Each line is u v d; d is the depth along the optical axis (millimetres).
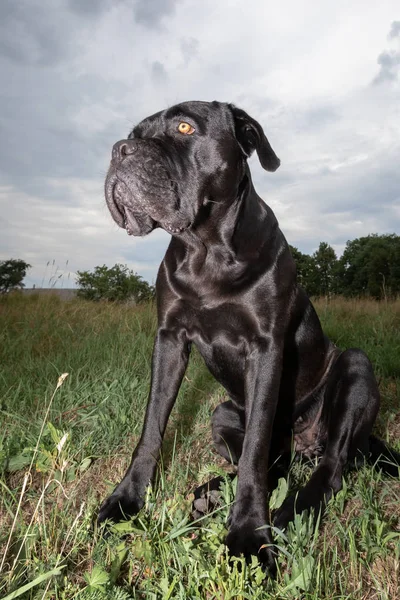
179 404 1437
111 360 1757
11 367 1628
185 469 1017
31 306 2994
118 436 1163
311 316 1153
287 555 669
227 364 1004
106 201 937
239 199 958
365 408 982
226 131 969
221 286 932
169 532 734
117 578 669
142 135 977
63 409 1308
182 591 604
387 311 3055
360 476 951
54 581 619
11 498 863
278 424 1158
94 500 857
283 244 1012
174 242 992
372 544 727
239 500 800
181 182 915
